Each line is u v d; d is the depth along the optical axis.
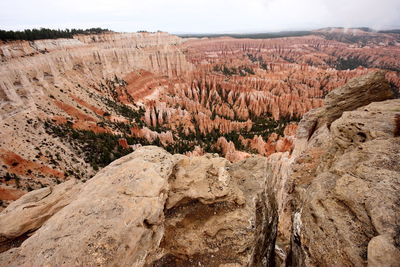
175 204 15.51
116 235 10.78
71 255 9.82
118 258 10.23
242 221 15.41
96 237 10.55
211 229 14.81
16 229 14.22
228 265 13.41
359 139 16.09
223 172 18.25
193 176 17.19
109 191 13.36
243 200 16.61
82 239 10.43
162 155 17.59
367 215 9.06
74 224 11.20
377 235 8.35
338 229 9.54
